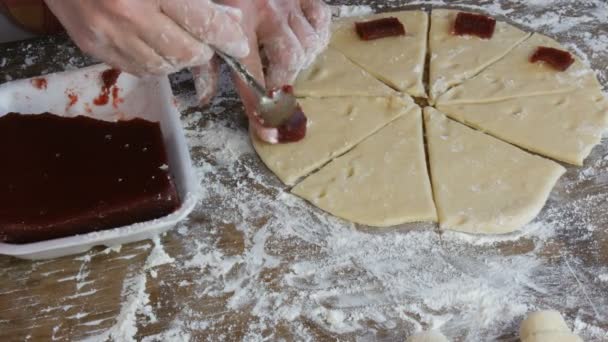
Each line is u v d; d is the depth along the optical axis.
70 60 2.06
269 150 1.76
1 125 1.70
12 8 2.08
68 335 1.44
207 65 1.69
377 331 1.42
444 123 1.84
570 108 1.84
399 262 1.54
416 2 2.24
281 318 1.45
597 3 2.19
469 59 2.01
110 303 1.49
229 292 1.50
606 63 1.99
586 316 1.42
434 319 1.44
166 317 1.46
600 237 1.57
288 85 1.73
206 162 1.77
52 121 1.71
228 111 1.89
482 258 1.54
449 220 1.58
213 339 1.42
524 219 1.58
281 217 1.64
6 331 1.45
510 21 2.15
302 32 1.73
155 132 1.67
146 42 1.35
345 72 1.98
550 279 1.49
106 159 1.61
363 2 2.24
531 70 1.96
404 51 2.04
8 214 1.48
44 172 1.58
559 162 1.74
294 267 1.54
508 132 1.79
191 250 1.58
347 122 1.84
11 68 2.04
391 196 1.64
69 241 1.45
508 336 1.40
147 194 1.52
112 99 1.83
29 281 1.53
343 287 1.50
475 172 1.69
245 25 1.64
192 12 1.31
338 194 1.66
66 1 1.33
